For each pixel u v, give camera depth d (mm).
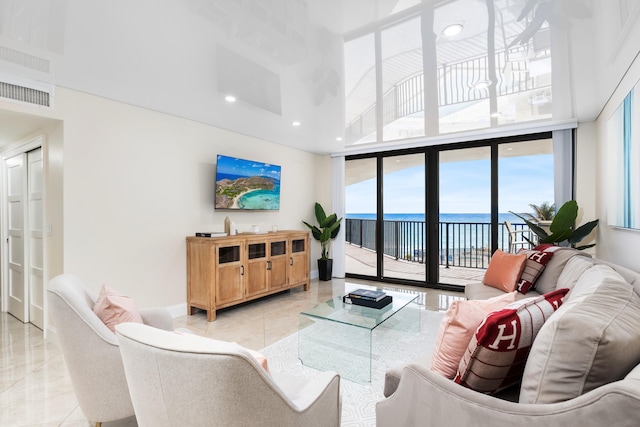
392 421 1297
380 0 1685
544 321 1242
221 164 4035
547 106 3334
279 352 2770
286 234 4617
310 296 4617
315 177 5914
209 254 3582
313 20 1875
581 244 3889
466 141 4633
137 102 3240
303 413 1096
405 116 3641
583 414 834
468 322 1346
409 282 5137
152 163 3471
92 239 3008
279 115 3639
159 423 997
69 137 2869
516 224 5379
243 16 1846
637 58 2264
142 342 954
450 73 2602
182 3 1711
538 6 1739
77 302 1586
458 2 1688
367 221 7156
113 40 2096
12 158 3781
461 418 1077
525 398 1071
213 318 3590
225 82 2768
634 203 2348
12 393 2164
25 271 3520
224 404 878
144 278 3393
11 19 1847
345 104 3281
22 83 2613
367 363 2545
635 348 962
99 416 1602
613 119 2912
